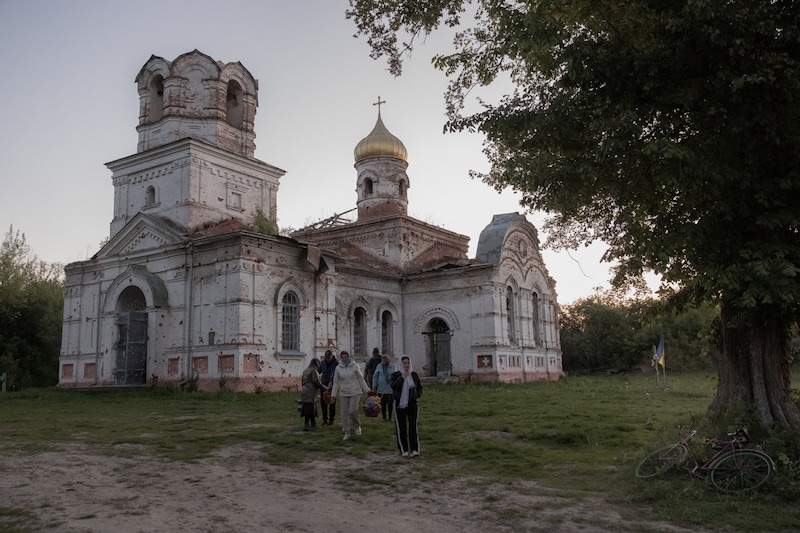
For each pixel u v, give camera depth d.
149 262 28.50
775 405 10.11
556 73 10.93
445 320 35.06
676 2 9.74
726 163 9.60
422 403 20.83
